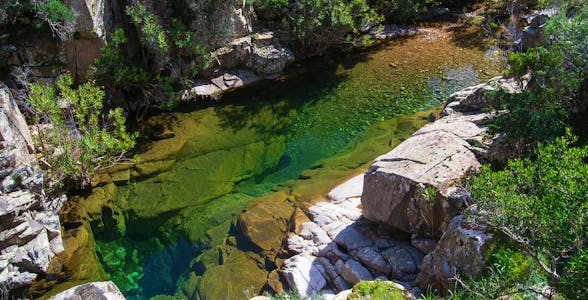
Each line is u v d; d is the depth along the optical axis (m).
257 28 15.73
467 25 17.89
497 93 8.49
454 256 6.56
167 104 13.35
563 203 4.81
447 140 8.73
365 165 11.27
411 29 18.00
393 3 17.62
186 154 12.34
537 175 5.67
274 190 11.10
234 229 10.02
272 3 15.41
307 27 15.26
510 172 5.76
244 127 13.31
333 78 15.31
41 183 9.70
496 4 18.19
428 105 13.48
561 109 8.14
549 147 5.59
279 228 9.67
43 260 9.05
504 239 6.09
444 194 7.69
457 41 16.84
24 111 11.57
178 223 10.63
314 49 16.39
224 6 13.85
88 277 9.27
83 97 10.84
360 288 6.30
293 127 13.38
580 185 4.88
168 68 14.03
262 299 7.48
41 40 12.03
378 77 15.12
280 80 15.26
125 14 13.73
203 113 13.79
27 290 8.84
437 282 6.82
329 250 8.74
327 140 12.80
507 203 5.23
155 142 12.52
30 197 9.41
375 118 13.32
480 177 5.91
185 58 14.34
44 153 10.65
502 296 5.48
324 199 10.20
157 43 12.91
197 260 9.58
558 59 8.34
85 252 9.73
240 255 9.32
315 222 9.49
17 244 9.01
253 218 9.84
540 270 5.47
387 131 12.50
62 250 9.53
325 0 15.05
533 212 5.02
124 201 11.02
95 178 11.30
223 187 11.52
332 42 16.38
